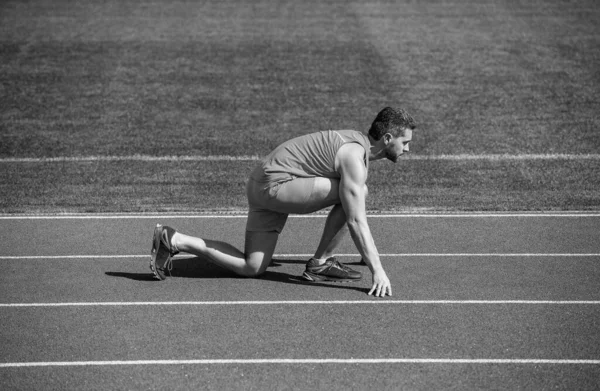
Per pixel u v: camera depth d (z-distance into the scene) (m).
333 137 8.07
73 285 8.40
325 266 8.46
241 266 8.47
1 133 15.11
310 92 17.66
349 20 23.44
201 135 15.16
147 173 13.10
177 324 7.40
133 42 21.12
